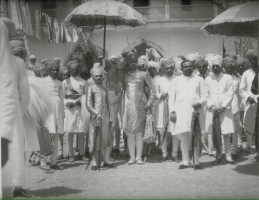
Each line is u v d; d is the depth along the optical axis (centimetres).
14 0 1245
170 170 745
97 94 764
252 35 933
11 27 554
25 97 553
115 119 877
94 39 2077
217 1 1600
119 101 865
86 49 1070
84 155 906
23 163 534
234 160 835
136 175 705
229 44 2144
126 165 799
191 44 2178
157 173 719
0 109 523
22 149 534
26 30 1305
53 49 1873
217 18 806
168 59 890
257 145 752
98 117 752
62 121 823
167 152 885
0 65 527
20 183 531
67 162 852
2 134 522
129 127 806
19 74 548
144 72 824
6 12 1205
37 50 1841
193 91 777
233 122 802
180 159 855
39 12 1392
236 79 924
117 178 682
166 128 838
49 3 1675
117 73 875
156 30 2166
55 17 1688
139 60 870
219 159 805
